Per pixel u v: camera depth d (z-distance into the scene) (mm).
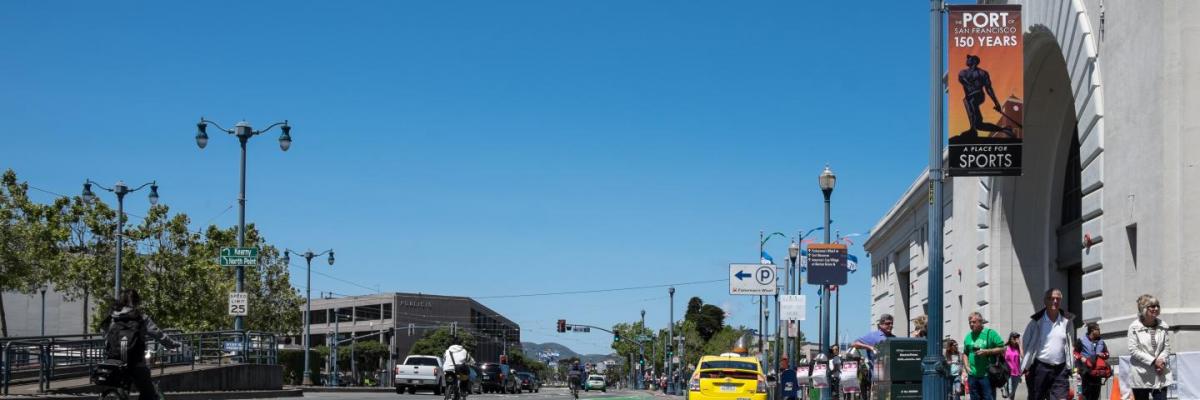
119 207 44000
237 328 38750
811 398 34281
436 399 39844
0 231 50938
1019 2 29344
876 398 21328
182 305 58812
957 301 37156
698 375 27422
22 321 80875
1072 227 30766
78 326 82062
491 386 64812
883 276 60531
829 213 31406
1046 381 15312
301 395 38469
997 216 32656
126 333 15273
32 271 53094
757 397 26969
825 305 31516
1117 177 22797
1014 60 18125
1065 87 30297
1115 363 22406
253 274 69375
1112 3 23078
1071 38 25312
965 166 18000
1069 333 15359
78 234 57031
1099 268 24516
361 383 119562
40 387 24156
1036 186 32062
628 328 150375
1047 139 31641
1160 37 20641
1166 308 20141
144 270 58562
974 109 18031
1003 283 32375
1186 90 20359
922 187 44719
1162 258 20391
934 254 17156
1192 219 20031
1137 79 21734
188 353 36875
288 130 39281
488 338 173500
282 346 103625
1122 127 22547
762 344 50406
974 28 18203
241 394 33438
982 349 17656
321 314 154375
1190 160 20188
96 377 15031
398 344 143500
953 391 21656
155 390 15758
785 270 50812
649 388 120688
